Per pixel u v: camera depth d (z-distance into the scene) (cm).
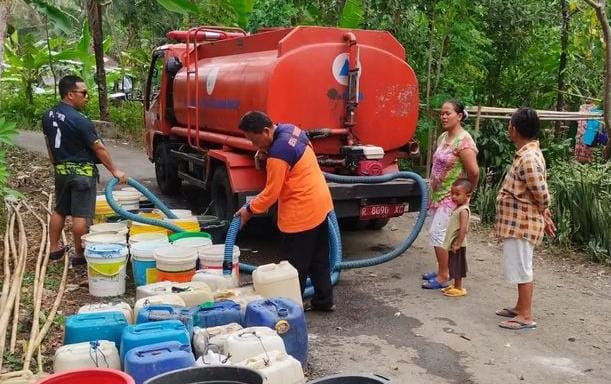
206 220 686
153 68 1043
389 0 980
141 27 1902
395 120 684
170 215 650
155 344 340
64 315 496
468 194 562
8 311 437
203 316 401
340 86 648
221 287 480
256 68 650
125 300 541
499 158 966
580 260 693
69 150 599
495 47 1055
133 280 592
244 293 461
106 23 1859
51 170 1106
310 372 428
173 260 508
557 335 495
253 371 292
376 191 636
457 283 578
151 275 544
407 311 543
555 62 1075
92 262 540
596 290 602
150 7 1762
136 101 1883
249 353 353
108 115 1702
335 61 642
